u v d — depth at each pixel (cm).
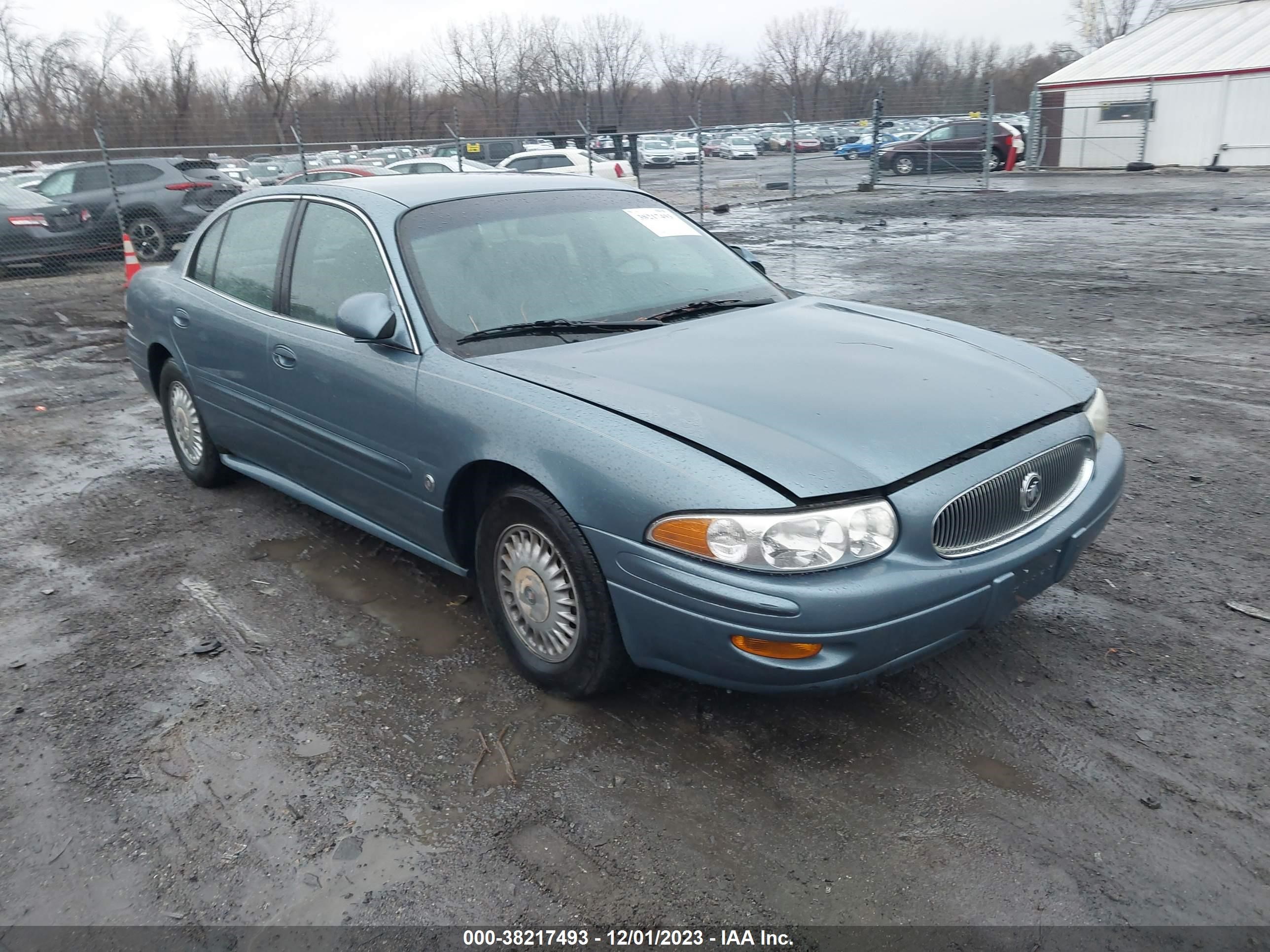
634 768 283
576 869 246
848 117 6800
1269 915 223
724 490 254
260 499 513
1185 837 247
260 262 435
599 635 292
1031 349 359
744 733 297
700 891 237
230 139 2672
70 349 964
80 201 1505
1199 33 2802
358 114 5247
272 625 377
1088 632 347
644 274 389
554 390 302
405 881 244
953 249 1390
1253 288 1000
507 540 319
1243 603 364
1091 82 2800
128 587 416
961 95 4531
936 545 265
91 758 298
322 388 378
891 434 274
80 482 554
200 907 238
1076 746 285
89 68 4781
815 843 251
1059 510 302
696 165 4356
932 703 309
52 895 245
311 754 296
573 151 2200
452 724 308
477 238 374
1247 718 295
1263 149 2552
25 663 355
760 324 359
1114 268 1165
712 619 257
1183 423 581
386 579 412
